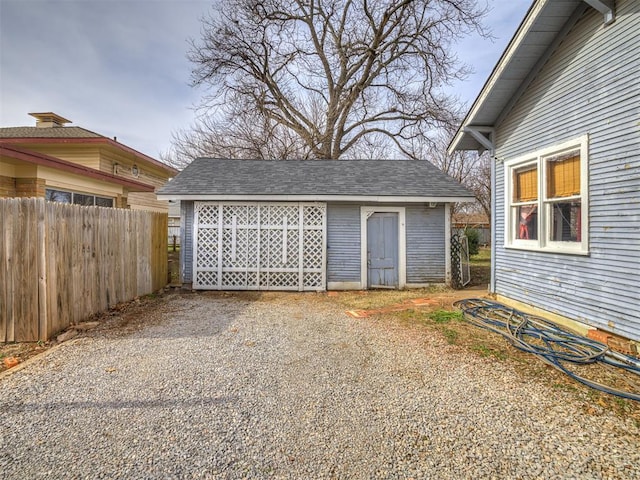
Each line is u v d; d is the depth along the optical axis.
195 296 7.52
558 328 4.52
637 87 3.54
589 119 4.16
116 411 2.69
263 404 2.82
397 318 5.53
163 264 8.34
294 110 18.92
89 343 4.30
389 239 8.51
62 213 4.66
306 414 2.67
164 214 8.34
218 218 8.12
